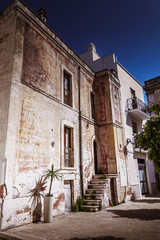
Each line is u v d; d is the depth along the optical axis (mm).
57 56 9289
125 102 14562
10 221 5277
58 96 8758
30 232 4844
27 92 6914
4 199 5234
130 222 5898
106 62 15578
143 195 14016
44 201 6277
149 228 5105
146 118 16250
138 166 14453
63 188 7738
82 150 9672
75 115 9820
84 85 11383
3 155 5562
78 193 8719
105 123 11898
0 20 7629
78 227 5375
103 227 5348
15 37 6863
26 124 6590
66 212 7836
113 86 13125
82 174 9234
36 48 7891
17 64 6684
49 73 8422
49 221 6027
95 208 8047
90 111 11430
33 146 6703
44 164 7051
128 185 11836
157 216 6703
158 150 7098
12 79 6336
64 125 8953
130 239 4184
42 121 7402
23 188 5945
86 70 11844
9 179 5496
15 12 7211
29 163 6387
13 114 6090
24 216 5750
